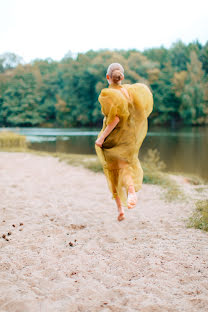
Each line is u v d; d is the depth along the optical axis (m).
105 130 3.76
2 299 2.98
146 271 3.52
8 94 82.81
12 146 21.84
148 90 3.87
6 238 4.52
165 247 4.16
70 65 77.25
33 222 5.36
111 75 3.84
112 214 5.88
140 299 2.95
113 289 3.13
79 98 73.62
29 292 3.11
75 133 48.00
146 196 7.27
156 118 68.12
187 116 63.12
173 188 7.78
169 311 2.75
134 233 4.81
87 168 11.40
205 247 4.12
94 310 2.80
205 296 2.96
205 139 31.84
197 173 13.16
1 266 3.66
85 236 4.72
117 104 3.62
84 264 3.74
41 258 3.90
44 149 26.75
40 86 82.50
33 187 8.34
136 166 3.89
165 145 26.69
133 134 3.81
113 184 4.03
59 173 10.69
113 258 3.89
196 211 5.79
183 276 3.37
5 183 8.76
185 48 83.06
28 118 79.69
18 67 87.06
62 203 6.69
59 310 2.81
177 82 65.94
